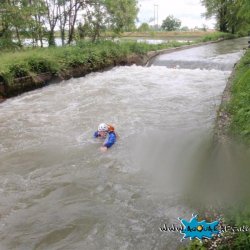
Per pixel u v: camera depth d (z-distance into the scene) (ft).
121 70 59.11
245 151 20.25
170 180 20.21
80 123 30.58
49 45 68.33
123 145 25.62
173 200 18.10
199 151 23.50
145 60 70.64
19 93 41.93
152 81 48.47
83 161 23.41
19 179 21.31
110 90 42.45
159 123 30.37
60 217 17.58
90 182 20.71
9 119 32.30
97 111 33.83
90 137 27.35
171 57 70.59
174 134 27.53
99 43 69.36
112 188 19.95
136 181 20.57
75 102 37.35
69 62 51.47
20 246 15.75
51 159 23.82
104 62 59.41
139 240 15.53
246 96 24.31
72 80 49.88
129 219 17.04
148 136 27.25
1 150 25.50
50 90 43.45
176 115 32.60
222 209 15.76
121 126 29.55
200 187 18.65
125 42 75.56
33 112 34.24
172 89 43.29
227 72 55.67
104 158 23.70
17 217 17.70
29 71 43.83
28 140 27.22
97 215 17.56
